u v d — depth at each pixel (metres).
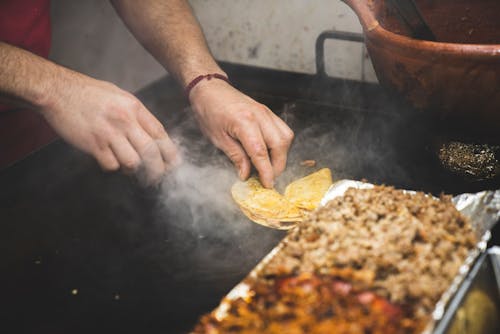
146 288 0.92
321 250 0.77
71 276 0.96
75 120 1.07
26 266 0.98
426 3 1.21
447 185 1.08
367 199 0.88
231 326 0.68
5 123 1.42
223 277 0.94
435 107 1.03
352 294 0.70
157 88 1.54
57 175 1.20
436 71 0.97
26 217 1.09
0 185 1.17
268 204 1.04
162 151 1.12
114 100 1.06
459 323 0.71
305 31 1.65
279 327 0.66
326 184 1.08
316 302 0.69
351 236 0.80
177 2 1.42
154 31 1.38
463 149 1.09
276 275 0.75
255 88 1.52
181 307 0.88
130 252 1.00
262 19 1.70
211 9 1.76
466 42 1.24
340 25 1.59
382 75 1.10
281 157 1.10
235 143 1.13
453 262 0.74
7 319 0.88
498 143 1.06
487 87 0.95
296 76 1.52
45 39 1.47
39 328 0.86
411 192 0.94
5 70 1.04
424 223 0.81
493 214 0.84
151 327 0.85
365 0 1.10
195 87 1.24
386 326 0.66
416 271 0.73
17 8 1.37
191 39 1.35
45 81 1.06
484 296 0.78
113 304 0.90
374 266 0.73
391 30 1.16
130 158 1.08
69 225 1.07
